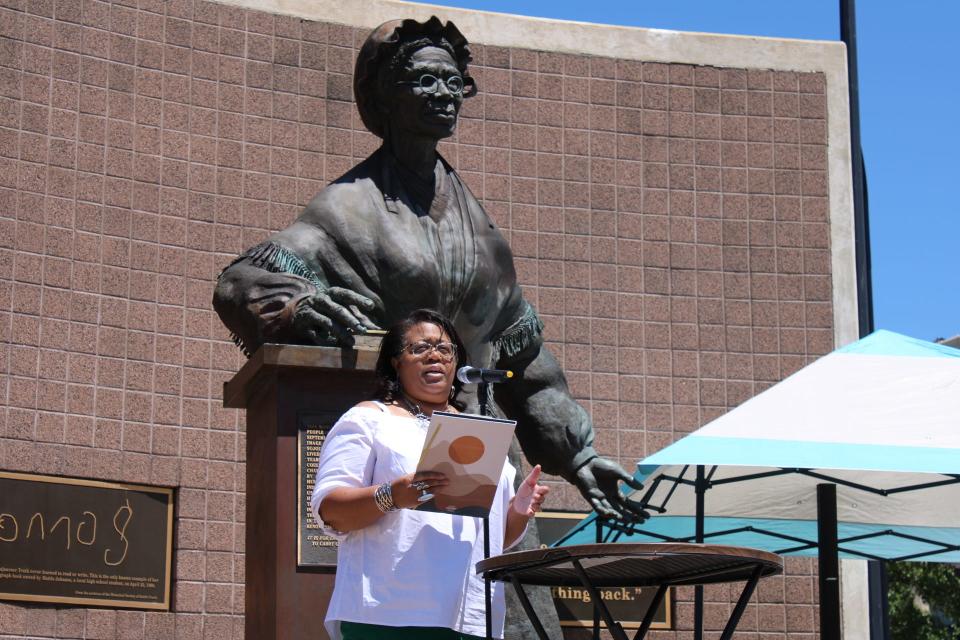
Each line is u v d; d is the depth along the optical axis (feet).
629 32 45.75
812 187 46.03
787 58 46.75
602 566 17.49
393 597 16.65
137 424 38.01
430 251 28.76
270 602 26.03
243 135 40.98
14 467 36.11
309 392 26.78
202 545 38.22
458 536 17.12
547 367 30.96
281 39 42.06
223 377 39.32
